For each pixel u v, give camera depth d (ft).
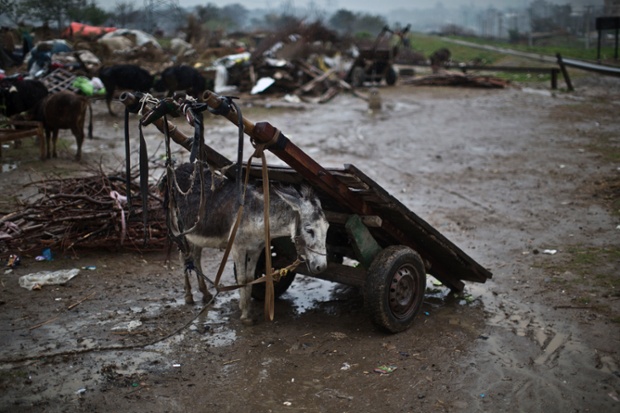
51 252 23.49
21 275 21.44
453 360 15.96
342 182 16.05
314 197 15.90
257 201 16.35
